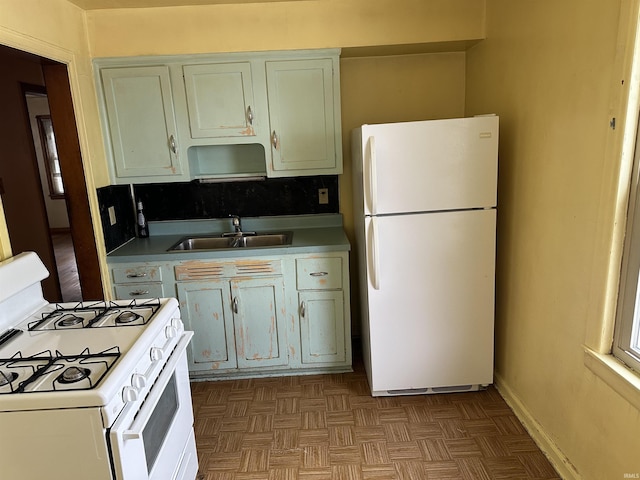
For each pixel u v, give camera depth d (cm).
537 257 211
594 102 164
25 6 199
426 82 303
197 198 311
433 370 251
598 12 160
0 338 151
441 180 228
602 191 161
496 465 201
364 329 273
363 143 224
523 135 220
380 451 213
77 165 245
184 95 268
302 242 270
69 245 657
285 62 266
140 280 263
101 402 114
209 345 274
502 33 239
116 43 262
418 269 238
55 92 238
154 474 141
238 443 223
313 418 240
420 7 262
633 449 150
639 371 153
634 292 155
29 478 119
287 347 276
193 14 261
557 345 196
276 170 280
